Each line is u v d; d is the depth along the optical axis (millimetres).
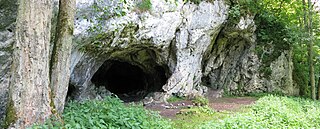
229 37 19625
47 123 5910
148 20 13656
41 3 6117
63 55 6859
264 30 20703
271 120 8719
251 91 20547
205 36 17406
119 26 12250
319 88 19922
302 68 23203
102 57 14375
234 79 20828
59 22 6887
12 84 5980
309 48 19328
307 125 8562
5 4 7332
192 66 17594
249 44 20562
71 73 12305
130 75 23031
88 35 11117
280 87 20984
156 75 19625
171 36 15609
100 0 10711
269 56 20812
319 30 20438
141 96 20078
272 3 21078
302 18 21156
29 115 5953
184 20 15984
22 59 5945
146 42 14664
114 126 6645
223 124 7953
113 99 9156
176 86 16922
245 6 18641
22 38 5945
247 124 7734
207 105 13742
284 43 20984
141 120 7516
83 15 10328
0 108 7516
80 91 13977
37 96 6090
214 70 20938
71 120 6184
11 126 5816
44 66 6207
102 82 21953
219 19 17688
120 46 13672
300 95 22078
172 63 17141
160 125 8070
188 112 11648
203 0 16594
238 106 14109
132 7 12727
